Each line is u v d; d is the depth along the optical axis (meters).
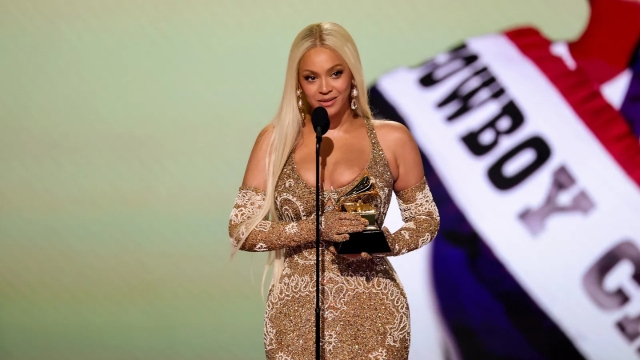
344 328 9.30
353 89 9.57
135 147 15.63
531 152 15.41
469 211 15.44
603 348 15.32
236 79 15.44
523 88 15.42
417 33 15.45
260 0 15.38
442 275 15.50
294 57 9.39
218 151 15.50
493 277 15.42
